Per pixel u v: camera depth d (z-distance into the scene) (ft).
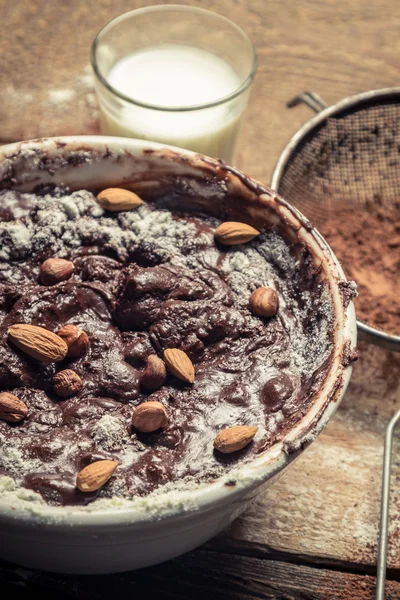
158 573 2.13
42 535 1.85
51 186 2.22
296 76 2.87
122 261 2.15
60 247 2.15
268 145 2.74
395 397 2.39
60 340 2.02
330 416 1.95
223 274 2.15
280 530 2.18
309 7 3.01
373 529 2.19
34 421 1.98
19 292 2.09
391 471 2.26
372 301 2.46
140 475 1.91
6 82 2.79
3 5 2.92
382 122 2.66
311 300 2.11
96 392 2.02
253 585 2.13
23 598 2.09
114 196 2.19
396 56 2.93
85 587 2.10
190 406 2.01
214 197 2.21
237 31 2.55
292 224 2.13
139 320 2.08
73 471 1.91
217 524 1.99
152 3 2.99
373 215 2.64
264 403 2.02
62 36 2.89
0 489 1.86
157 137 2.47
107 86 2.43
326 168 2.67
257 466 1.89
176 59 2.61
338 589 2.13
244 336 2.09
